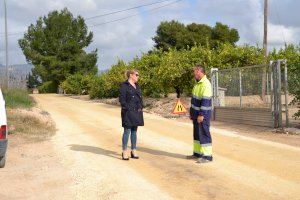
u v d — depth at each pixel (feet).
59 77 232.73
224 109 61.21
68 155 35.32
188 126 55.62
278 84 49.37
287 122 48.91
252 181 24.98
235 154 33.55
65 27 233.14
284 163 29.58
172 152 35.50
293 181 24.68
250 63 92.17
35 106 93.30
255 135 45.03
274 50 103.65
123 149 32.58
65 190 24.48
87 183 25.81
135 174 27.71
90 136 47.42
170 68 88.58
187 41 212.64
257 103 53.42
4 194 23.94
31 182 26.50
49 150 38.11
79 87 198.70
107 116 73.77
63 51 231.30
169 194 22.89
